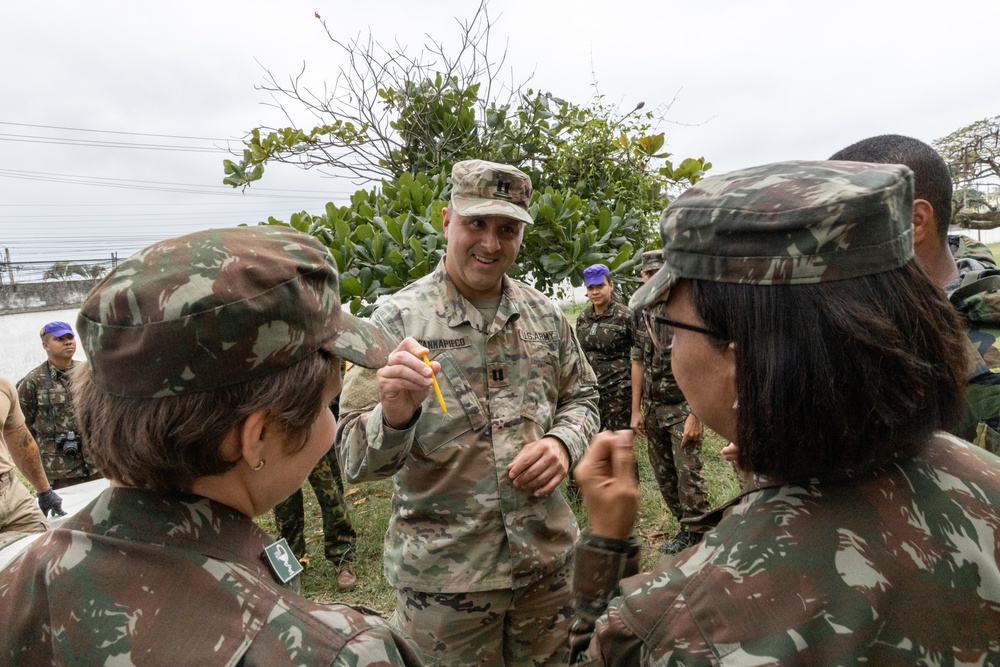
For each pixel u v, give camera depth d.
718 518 0.96
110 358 0.75
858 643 0.71
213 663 0.68
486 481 2.03
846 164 0.86
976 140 19.44
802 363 0.77
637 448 5.87
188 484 0.80
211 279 0.75
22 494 3.14
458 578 2.00
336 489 3.89
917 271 0.83
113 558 0.75
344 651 0.72
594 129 6.60
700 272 0.84
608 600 0.96
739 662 0.72
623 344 4.89
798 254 0.77
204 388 0.75
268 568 0.82
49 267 19.94
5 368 14.87
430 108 7.05
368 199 6.00
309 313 0.82
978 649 0.72
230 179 7.27
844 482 0.82
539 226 5.46
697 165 6.64
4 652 0.73
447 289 2.19
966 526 0.78
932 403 0.80
